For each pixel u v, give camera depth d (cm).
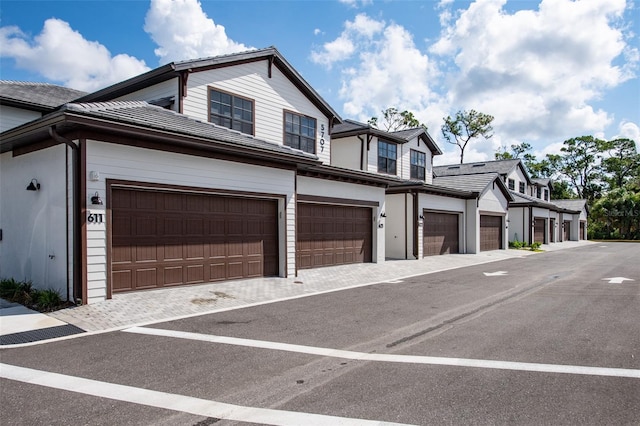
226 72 1310
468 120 4991
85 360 509
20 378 453
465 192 2145
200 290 933
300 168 1280
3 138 845
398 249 1888
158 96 1250
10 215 964
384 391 418
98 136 775
